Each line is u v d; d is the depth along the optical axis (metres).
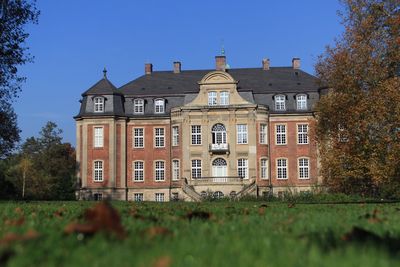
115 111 71.56
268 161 70.00
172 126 71.19
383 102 33.06
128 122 72.38
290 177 70.12
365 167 35.06
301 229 7.01
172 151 71.12
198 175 69.12
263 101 71.38
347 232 6.30
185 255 4.48
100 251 4.57
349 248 4.77
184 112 69.81
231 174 68.50
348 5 37.50
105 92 71.94
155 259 4.15
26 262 4.15
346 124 35.56
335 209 13.70
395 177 34.34
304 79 73.69
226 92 69.81
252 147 68.75
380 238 6.00
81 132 71.69
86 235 5.32
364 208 14.62
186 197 65.12
